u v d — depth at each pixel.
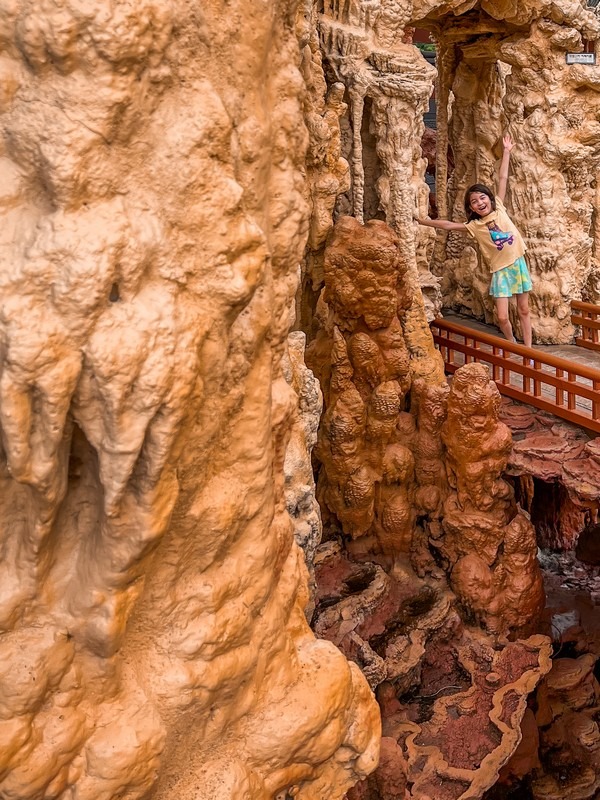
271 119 3.09
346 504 8.63
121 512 2.55
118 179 2.42
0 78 2.30
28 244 2.31
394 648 7.83
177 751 3.00
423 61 8.56
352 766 3.62
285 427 3.48
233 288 2.64
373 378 8.55
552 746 8.95
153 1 2.34
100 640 2.66
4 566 2.61
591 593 11.16
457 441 8.30
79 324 2.30
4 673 2.55
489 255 8.88
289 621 3.55
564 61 9.50
